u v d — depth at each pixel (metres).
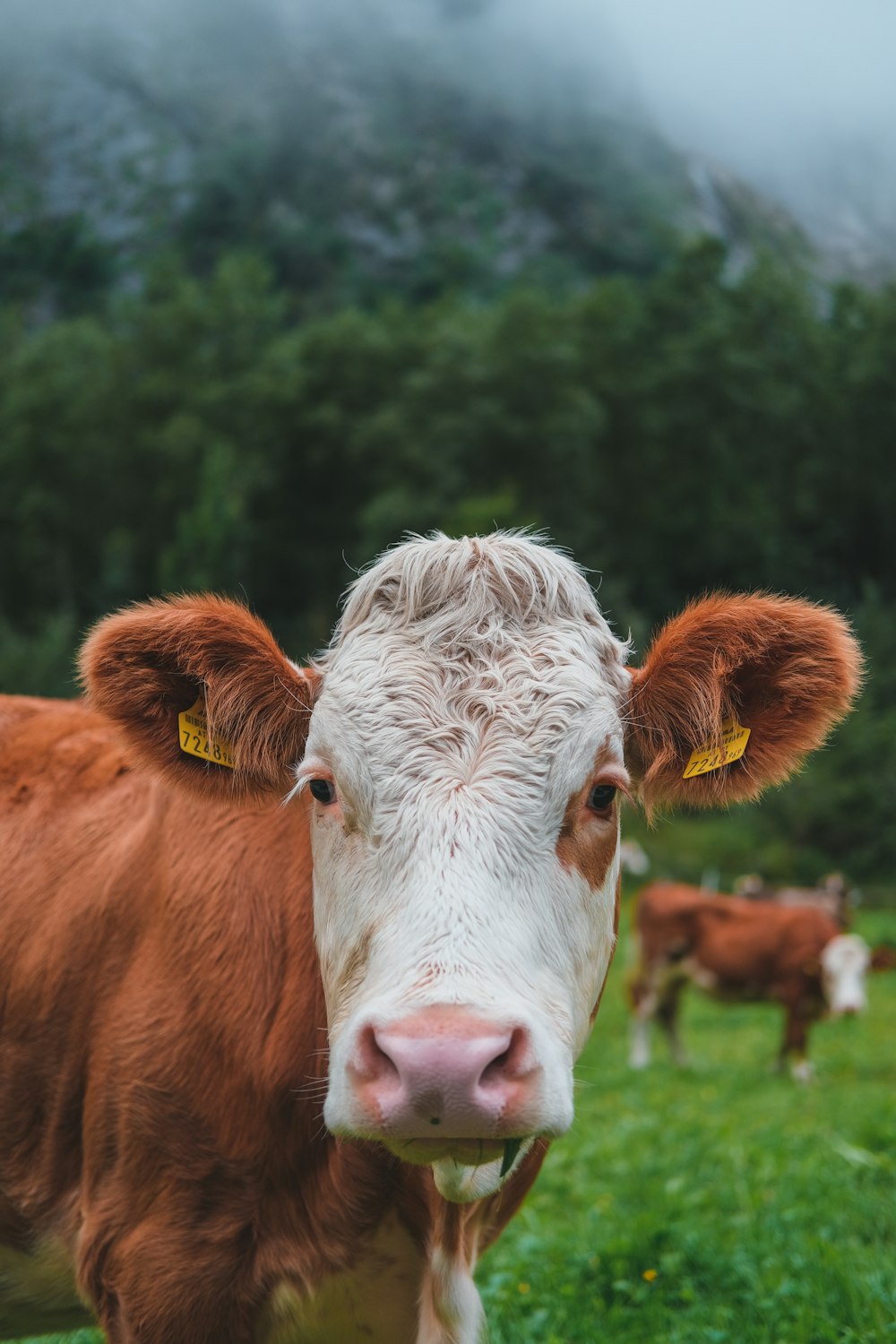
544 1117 2.34
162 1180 2.98
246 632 3.06
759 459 79.81
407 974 2.40
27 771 3.71
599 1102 11.05
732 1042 16.95
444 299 86.69
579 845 2.75
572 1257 5.18
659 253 151.12
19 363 77.50
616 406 76.38
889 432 82.19
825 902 23.23
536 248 150.50
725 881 41.16
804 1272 4.84
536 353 70.81
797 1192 6.36
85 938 3.26
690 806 3.25
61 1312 3.48
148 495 72.19
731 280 94.12
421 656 2.83
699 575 77.88
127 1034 3.07
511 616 2.91
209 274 140.38
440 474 69.12
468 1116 2.25
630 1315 4.66
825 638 3.06
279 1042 2.98
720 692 3.05
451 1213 2.92
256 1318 2.97
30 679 46.16
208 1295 2.92
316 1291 2.95
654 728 3.10
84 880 3.37
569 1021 2.58
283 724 3.10
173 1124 2.98
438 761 2.67
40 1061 3.25
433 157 165.75
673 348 77.75
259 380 74.19
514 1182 3.41
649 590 75.19
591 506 74.31
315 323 83.62
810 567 79.69
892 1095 11.02
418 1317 2.97
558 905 2.65
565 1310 4.71
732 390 77.12
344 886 2.70
